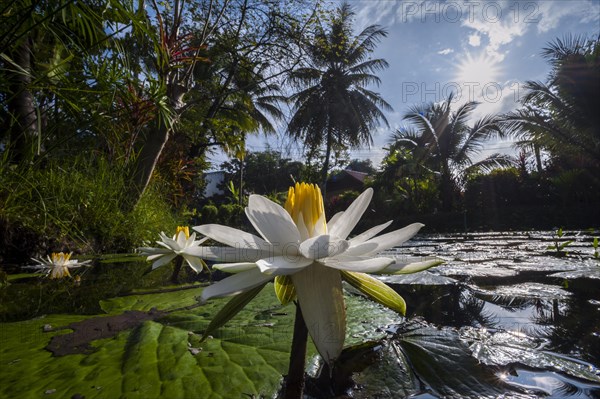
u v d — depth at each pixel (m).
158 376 0.73
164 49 4.27
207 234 0.72
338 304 0.61
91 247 3.28
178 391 0.67
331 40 10.52
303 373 0.62
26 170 2.78
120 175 3.78
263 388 0.69
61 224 2.90
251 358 0.83
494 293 1.60
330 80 14.48
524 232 8.43
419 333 1.01
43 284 1.85
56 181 3.07
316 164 16.58
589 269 2.15
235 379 0.72
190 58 4.48
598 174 10.29
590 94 8.95
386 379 0.75
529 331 1.02
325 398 0.67
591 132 9.61
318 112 15.23
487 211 12.07
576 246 3.97
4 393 0.66
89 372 0.75
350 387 0.72
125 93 3.53
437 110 14.17
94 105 3.57
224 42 8.57
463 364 0.80
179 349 0.88
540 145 11.51
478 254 3.40
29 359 0.82
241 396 0.65
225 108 11.36
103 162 3.74
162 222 4.52
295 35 8.63
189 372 0.75
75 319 1.16
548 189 11.82
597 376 0.73
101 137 4.09
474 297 1.53
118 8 2.71
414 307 1.38
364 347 0.92
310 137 15.87
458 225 11.48
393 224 12.70
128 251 3.70
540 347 0.89
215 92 10.15
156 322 1.12
